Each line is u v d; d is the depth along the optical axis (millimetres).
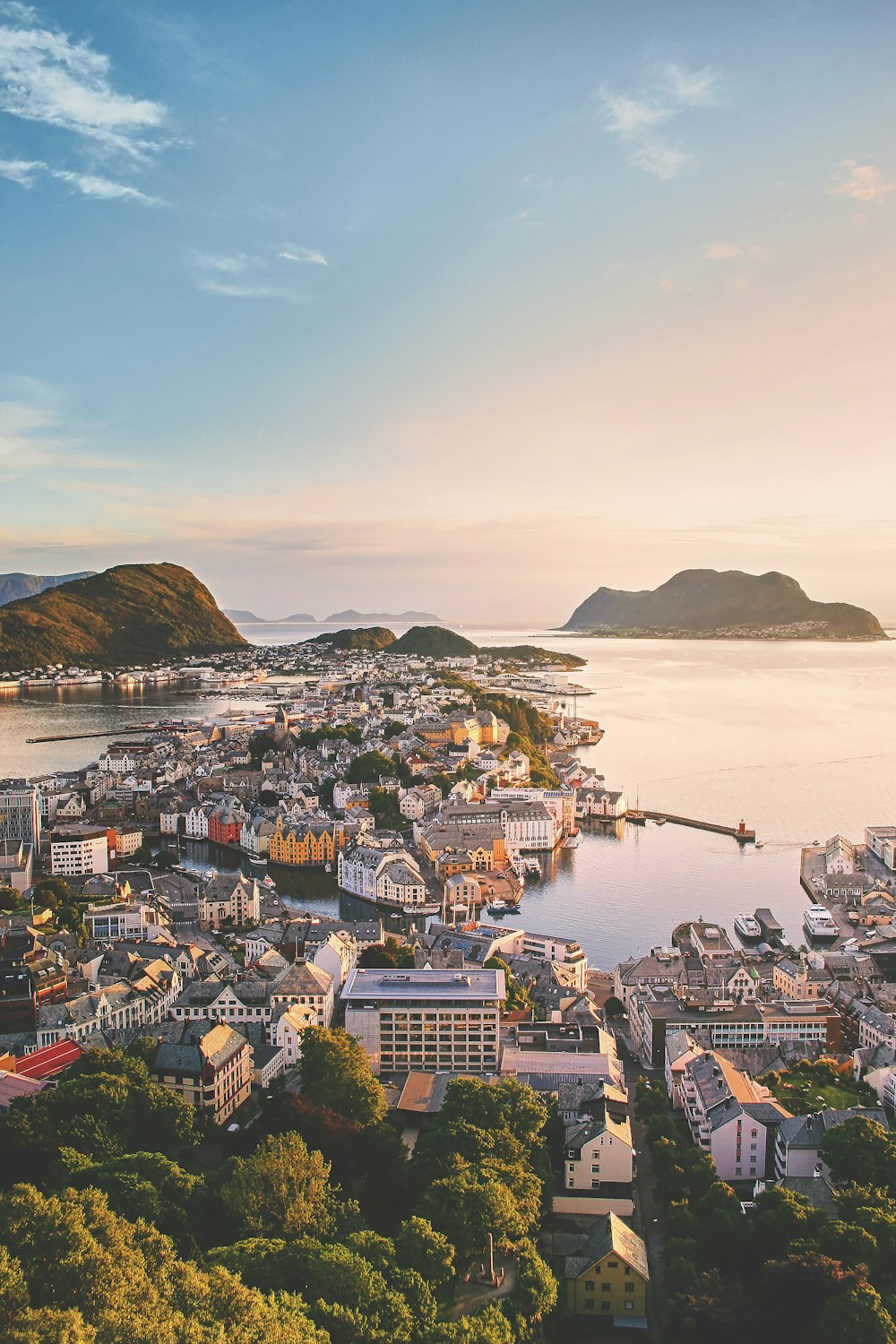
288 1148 186375
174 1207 173500
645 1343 169500
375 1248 165750
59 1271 140125
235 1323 135125
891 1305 157750
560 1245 187500
